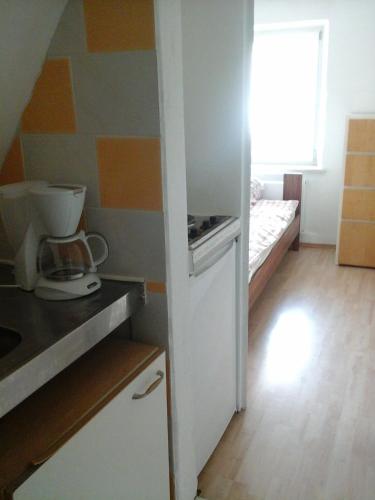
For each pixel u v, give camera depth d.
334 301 3.59
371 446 2.05
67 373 1.28
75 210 1.30
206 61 1.91
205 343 1.81
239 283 2.12
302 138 4.85
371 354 2.80
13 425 1.07
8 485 0.90
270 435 2.13
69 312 1.25
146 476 1.40
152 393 1.37
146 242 1.39
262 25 4.53
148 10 1.19
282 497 1.80
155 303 1.44
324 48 4.52
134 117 1.29
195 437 1.80
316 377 2.58
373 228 4.16
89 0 1.24
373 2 4.11
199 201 2.10
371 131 3.92
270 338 3.02
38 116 1.40
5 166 1.50
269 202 4.66
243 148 1.97
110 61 1.27
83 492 1.10
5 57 1.21
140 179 1.34
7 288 1.43
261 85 4.82
